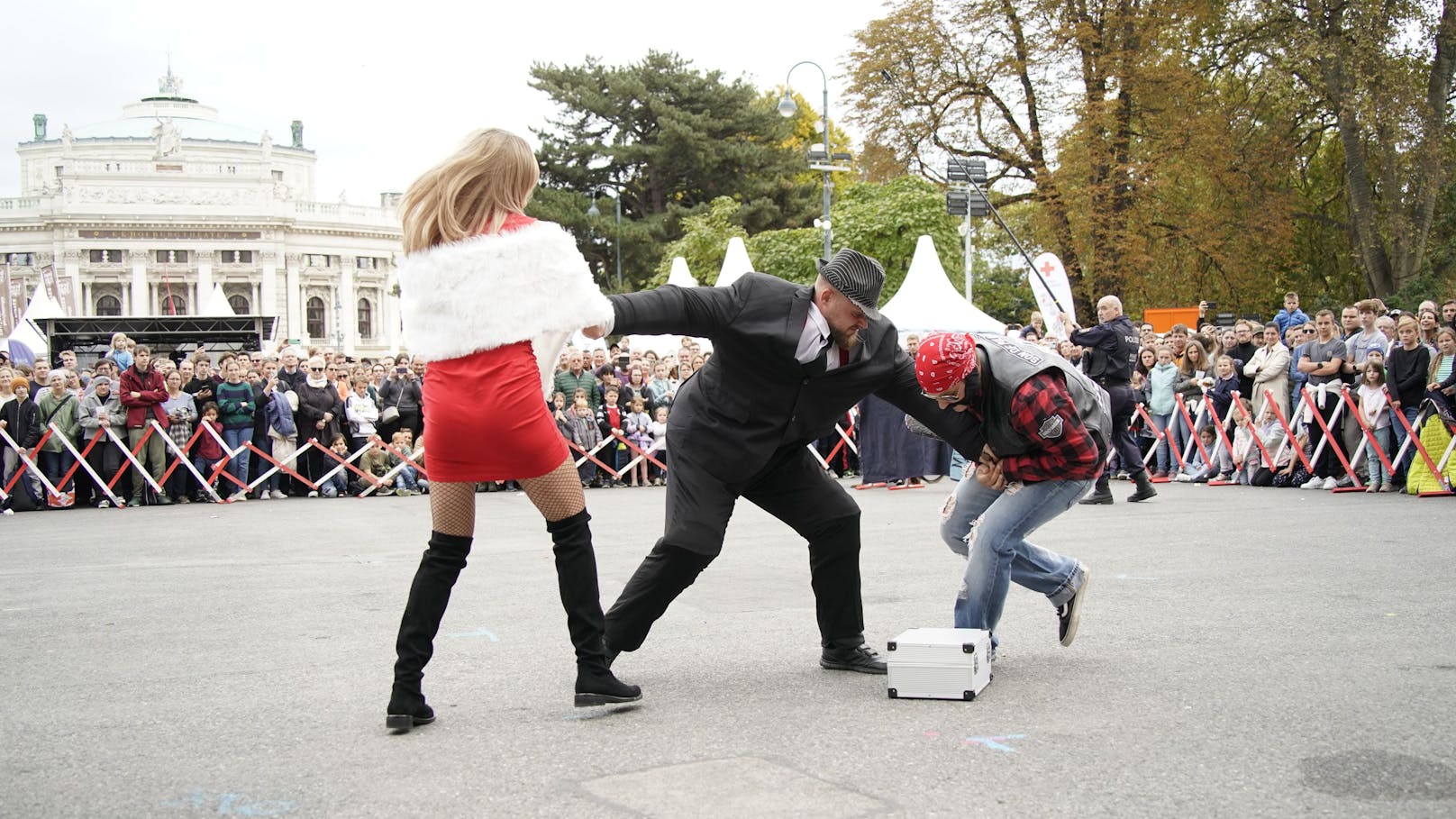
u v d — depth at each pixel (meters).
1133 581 6.46
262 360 16.08
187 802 3.09
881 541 8.63
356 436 15.14
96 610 6.21
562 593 3.96
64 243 86.94
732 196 51.53
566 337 3.84
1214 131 26.80
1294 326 14.92
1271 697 3.98
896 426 13.85
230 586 7.05
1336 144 29.45
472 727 3.77
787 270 33.88
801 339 4.04
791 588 6.49
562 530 3.95
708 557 4.18
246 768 3.38
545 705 4.04
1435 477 11.11
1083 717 3.78
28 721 3.93
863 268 4.06
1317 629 5.09
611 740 3.60
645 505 12.65
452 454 3.75
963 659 4.01
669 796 3.06
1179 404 14.32
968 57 30.30
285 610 6.13
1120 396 11.16
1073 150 27.78
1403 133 24.36
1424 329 12.09
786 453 4.39
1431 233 26.94
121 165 88.56
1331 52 24.27
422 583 3.81
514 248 3.66
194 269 89.50
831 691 4.21
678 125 49.25
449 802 3.05
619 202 50.69
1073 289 29.67
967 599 4.50
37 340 25.28
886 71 23.19
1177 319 23.11
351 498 14.66
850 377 4.21
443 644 5.08
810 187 51.22
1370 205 25.58
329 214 94.88
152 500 14.23
